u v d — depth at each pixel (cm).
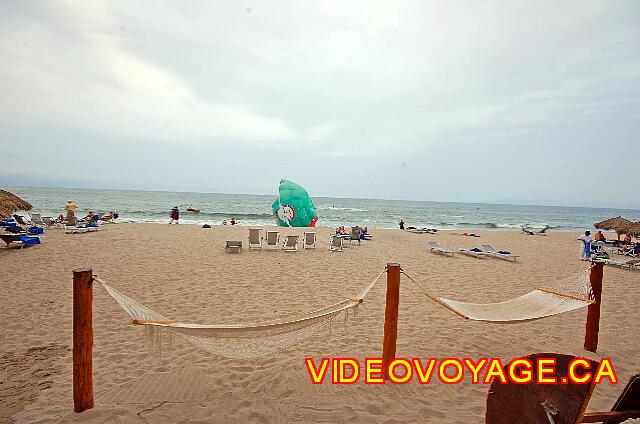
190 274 971
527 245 2016
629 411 312
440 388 441
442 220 4997
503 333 622
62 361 478
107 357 492
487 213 8069
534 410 253
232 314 676
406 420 375
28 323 605
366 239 1939
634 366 521
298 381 445
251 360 497
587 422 304
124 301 359
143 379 438
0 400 387
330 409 390
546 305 494
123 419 356
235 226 2383
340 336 587
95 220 2003
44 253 1186
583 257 1480
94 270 983
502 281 1036
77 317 354
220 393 415
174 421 359
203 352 515
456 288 938
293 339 393
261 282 914
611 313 771
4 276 891
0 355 492
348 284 929
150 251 1282
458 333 615
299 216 2531
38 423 347
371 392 426
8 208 2733
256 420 368
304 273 1036
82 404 363
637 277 1166
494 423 271
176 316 658
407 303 775
